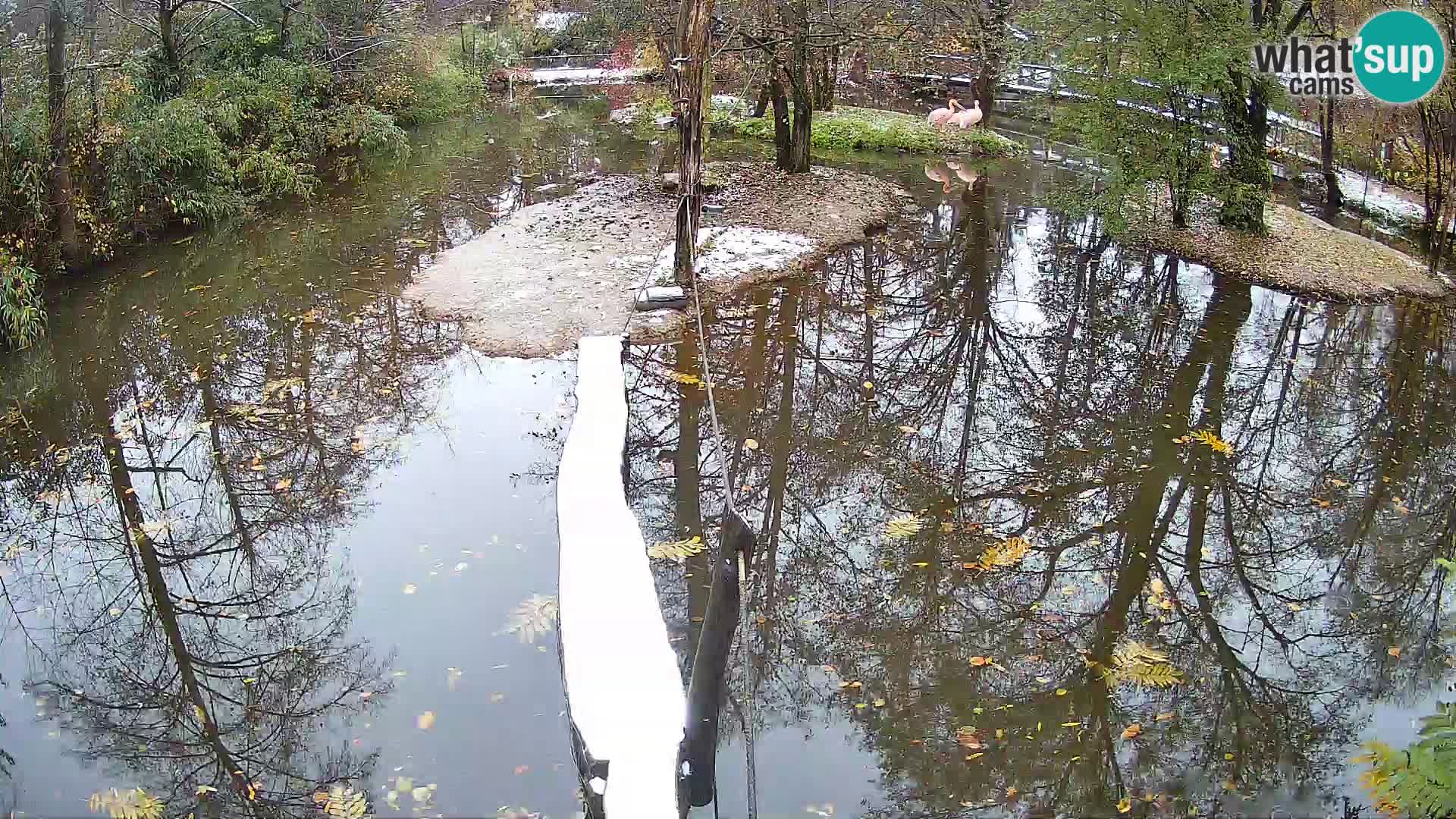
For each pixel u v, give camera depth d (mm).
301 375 8273
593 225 11953
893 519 6344
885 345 9156
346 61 16922
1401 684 4938
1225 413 7844
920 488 6715
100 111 10586
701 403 7879
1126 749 4465
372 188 14727
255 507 6430
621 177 15117
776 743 4500
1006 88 22375
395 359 8531
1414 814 3600
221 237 11898
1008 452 7242
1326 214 13031
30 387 8031
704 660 3791
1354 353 8938
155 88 12766
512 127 20578
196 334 9047
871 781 4273
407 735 4387
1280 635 5277
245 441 7238
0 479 6773
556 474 6707
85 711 4711
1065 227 12906
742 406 7859
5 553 5977
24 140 9484
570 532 5184
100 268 10586
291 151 14406
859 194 13883
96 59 11023
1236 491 6727
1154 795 4199
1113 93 11461
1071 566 5848
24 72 10000
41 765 4340
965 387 8336
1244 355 8953
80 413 7660
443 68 21188
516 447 7094
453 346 8773
